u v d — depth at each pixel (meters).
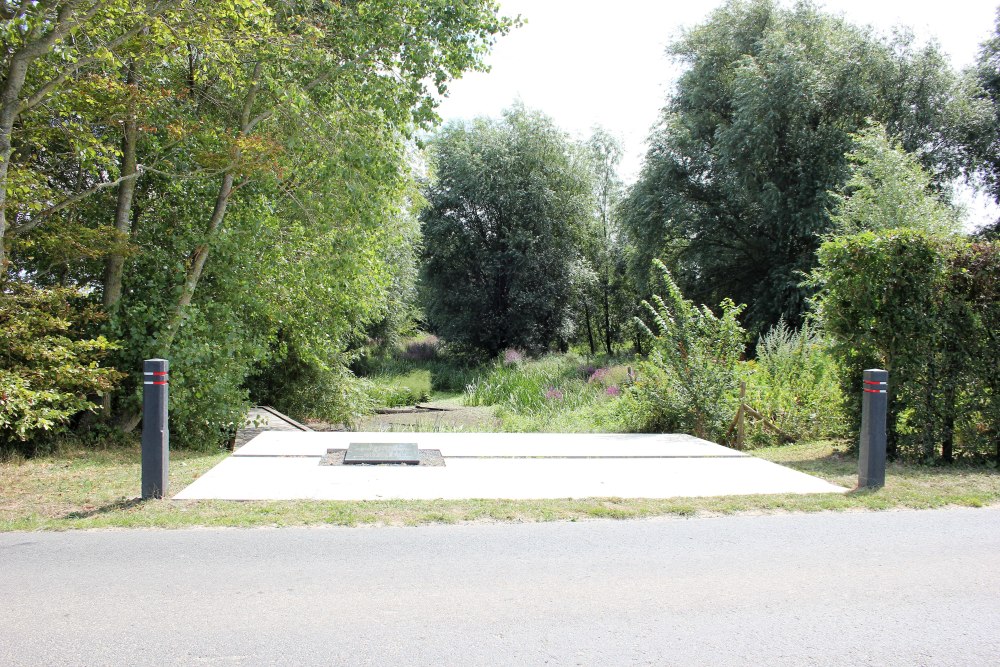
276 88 10.67
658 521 5.89
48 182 10.57
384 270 15.00
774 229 26.44
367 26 11.20
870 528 5.71
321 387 17.06
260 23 9.30
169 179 11.54
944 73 25.00
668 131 29.08
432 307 38.81
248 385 16.69
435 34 11.37
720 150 26.02
